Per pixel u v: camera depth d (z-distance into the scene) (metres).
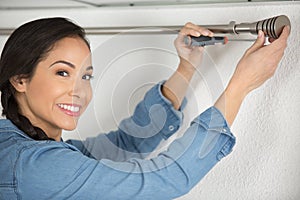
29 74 1.07
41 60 1.05
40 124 1.13
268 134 1.28
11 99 1.13
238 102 1.06
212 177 1.35
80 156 1.02
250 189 1.30
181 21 1.36
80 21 1.48
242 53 1.28
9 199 1.03
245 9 1.29
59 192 1.00
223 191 1.33
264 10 1.27
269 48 1.05
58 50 1.05
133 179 1.00
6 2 1.40
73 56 1.05
